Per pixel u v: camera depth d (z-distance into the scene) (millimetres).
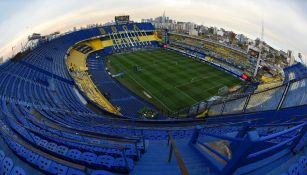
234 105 28500
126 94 49562
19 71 41156
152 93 50344
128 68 65750
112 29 96375
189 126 23109
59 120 22047
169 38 92188
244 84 55594
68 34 82750
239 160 5879
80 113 29203
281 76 52375
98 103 40406
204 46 81000
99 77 58938
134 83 55312
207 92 51094
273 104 22984
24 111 23438
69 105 33188
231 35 88875
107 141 13609
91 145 12000
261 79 57312
